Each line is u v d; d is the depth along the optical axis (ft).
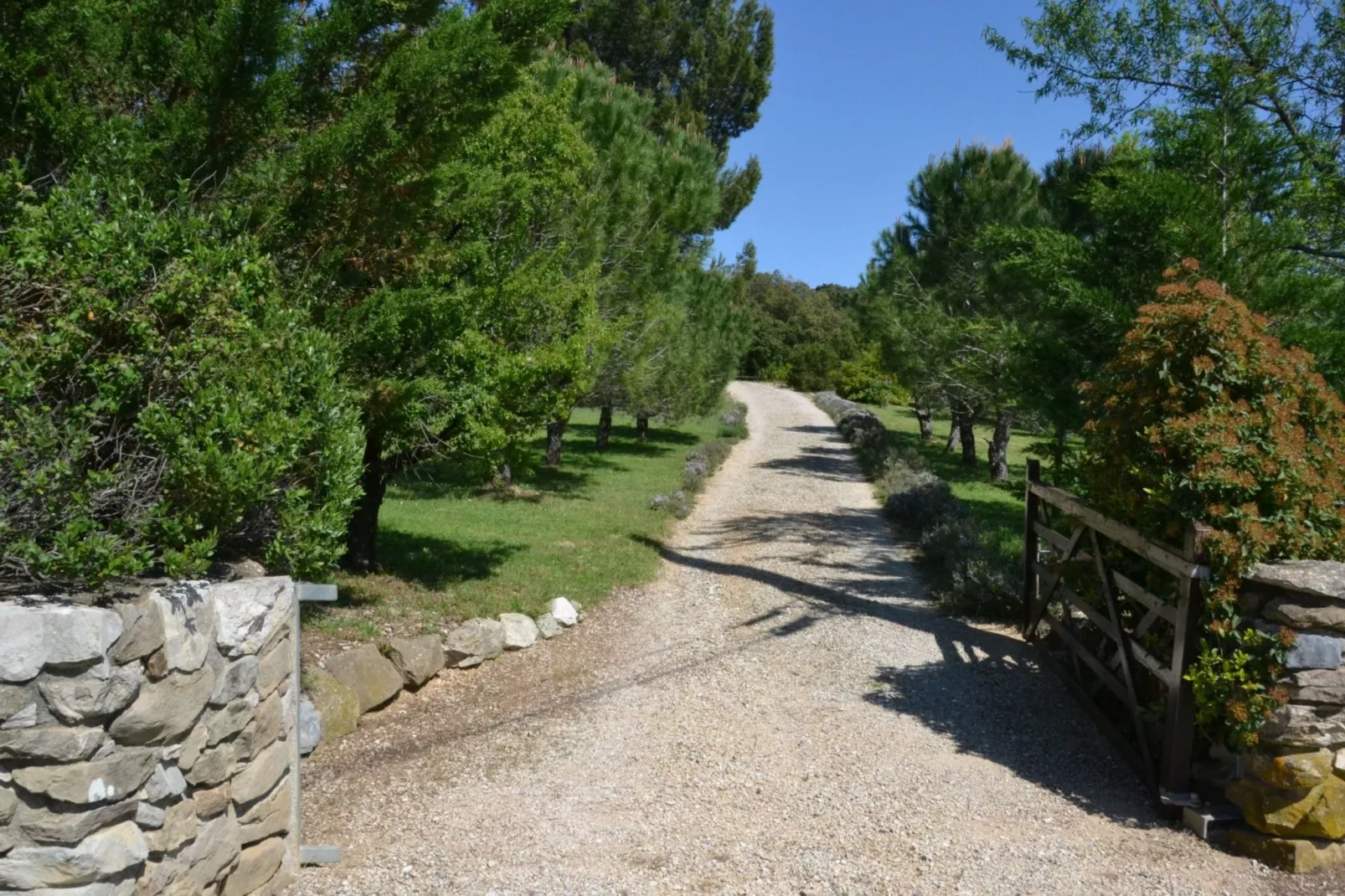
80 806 8.34
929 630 25.99
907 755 17.08
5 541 9.29
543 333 29.55
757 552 37.11
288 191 17.44
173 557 9.96
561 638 24.79
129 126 15.01
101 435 10.44
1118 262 25.45
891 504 45.88
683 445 77.92
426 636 21.01
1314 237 24.85
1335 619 12.76
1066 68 27.43
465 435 24.08
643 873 12.49
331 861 12.64
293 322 12.96
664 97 93.20
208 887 10.24
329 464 13.62
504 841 13.42
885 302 58.95
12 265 9.68
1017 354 26.89
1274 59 25.03
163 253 11.05
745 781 15.81
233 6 15.69
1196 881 12.51
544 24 21.83
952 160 56.13
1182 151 23.97
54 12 14.69
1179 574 14.23
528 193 27.58
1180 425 14.74
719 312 72.13
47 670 8.25
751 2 102.63
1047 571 22.63
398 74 18.72
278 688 11.91
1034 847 13.42
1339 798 12.87
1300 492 14.28
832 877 12.44
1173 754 14.30
